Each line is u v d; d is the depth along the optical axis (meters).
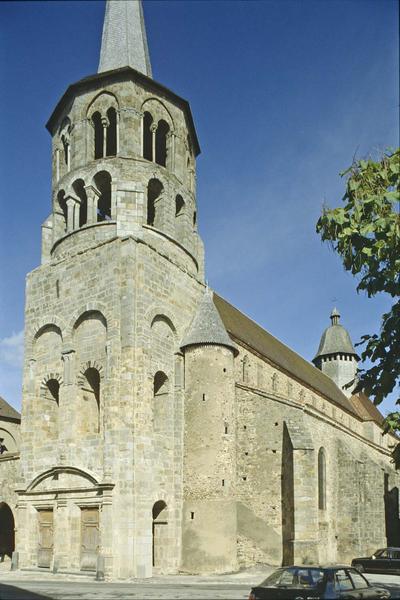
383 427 14.40
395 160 12.73
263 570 30.17
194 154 39.38
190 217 36.84
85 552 27.97
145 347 29.95
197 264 37.31
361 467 41.12
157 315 31.53
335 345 75.38
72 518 28.52
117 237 31.12
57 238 35.00
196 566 29.12
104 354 30.12
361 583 15.77
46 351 32.94
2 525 36.31
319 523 37.31
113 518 27.00
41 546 29.98
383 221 12.26
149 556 27.42
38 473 30.80
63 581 25.67
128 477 27.48
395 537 45.97
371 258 12.80
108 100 34.78
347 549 39.62
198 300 35.28
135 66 37.09
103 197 36.34
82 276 31.98
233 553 29.91
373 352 12.96
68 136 36.09
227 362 32.91
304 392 50.22
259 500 32.72
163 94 36.16
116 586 23.31
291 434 32.72
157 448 29.98
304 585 15.12
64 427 30.27
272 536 32.03
